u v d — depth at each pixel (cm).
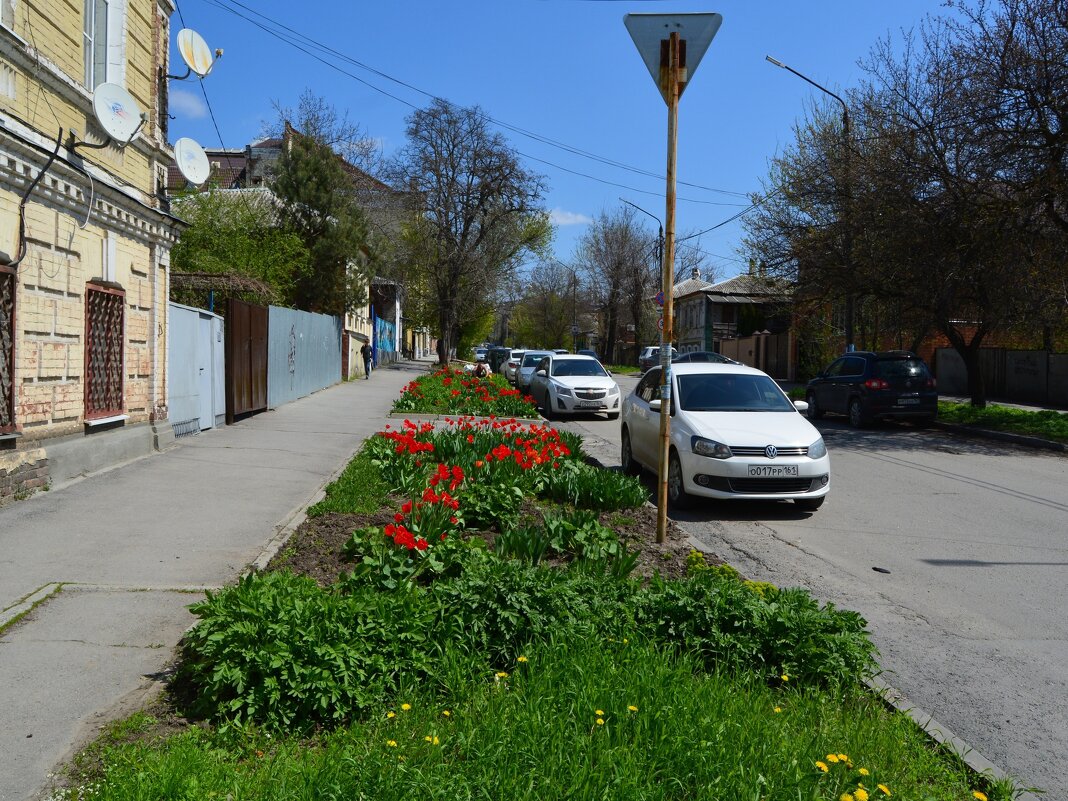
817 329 3100
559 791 313
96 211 945
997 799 352
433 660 422
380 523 776
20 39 762
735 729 362
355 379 3434
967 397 2938
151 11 1135
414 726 369
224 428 1477
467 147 4344
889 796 329
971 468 1381
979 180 1781
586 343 9138
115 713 385
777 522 930
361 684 398
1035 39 1714
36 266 823
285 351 2100
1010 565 766
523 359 3278
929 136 1883
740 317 5503
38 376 834
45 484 827
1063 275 1817
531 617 458
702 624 472
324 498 885
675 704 378
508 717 367
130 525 723
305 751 358
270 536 712
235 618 413
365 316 4481
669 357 754
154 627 487
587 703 373
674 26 718
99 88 877
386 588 527
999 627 596
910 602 652
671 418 1028
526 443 1029
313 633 402
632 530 811
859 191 2072
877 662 509
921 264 1917
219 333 1503
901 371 1978
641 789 316
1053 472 1356
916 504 1059
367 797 307
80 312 916
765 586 567
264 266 2409
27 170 785
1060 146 1703
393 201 4391
